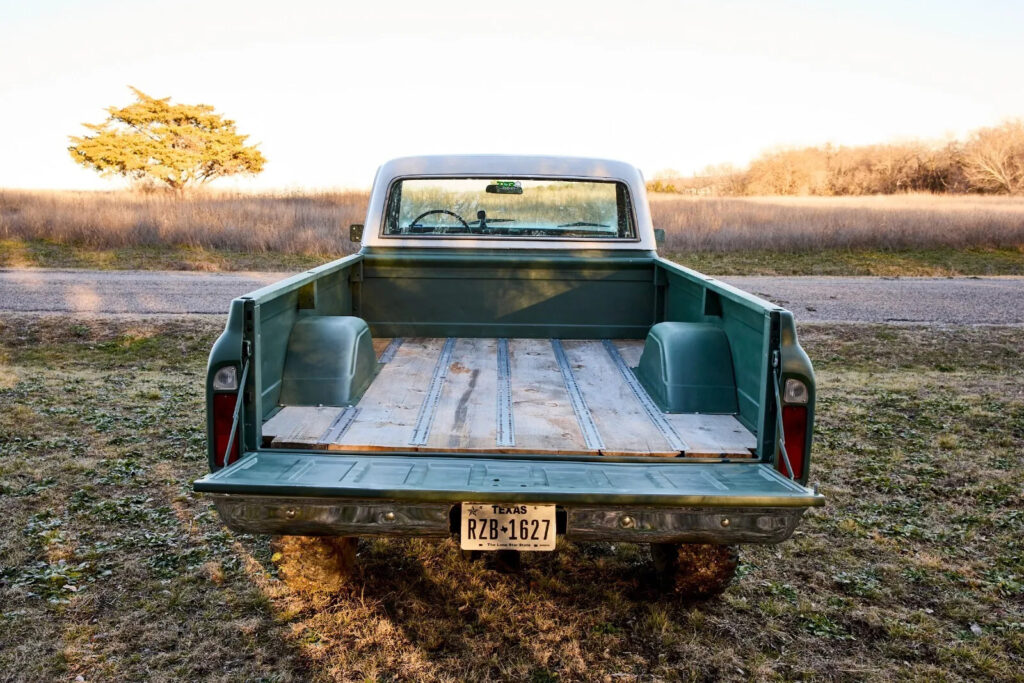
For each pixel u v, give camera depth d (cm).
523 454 296
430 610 359
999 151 5519
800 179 6188
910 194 5575
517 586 384
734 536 269
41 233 2311
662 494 255
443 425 323
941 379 892
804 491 260
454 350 458
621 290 489
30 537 422
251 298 291
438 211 511
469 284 487
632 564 412
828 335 1129
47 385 785
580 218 513
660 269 480
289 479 261
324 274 390
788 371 286
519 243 505
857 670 317
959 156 5806
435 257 482
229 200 3638
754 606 369
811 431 289
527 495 256
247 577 384
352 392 349
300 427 313
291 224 2502
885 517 483
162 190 4231
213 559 402
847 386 846
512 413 341
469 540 266
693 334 357
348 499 262
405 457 293
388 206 508
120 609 351
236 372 283
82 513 458
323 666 312
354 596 368
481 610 358
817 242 2323
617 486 265
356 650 324
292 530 268
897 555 428
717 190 6406
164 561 398
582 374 409
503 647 330
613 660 322
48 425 639
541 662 319
